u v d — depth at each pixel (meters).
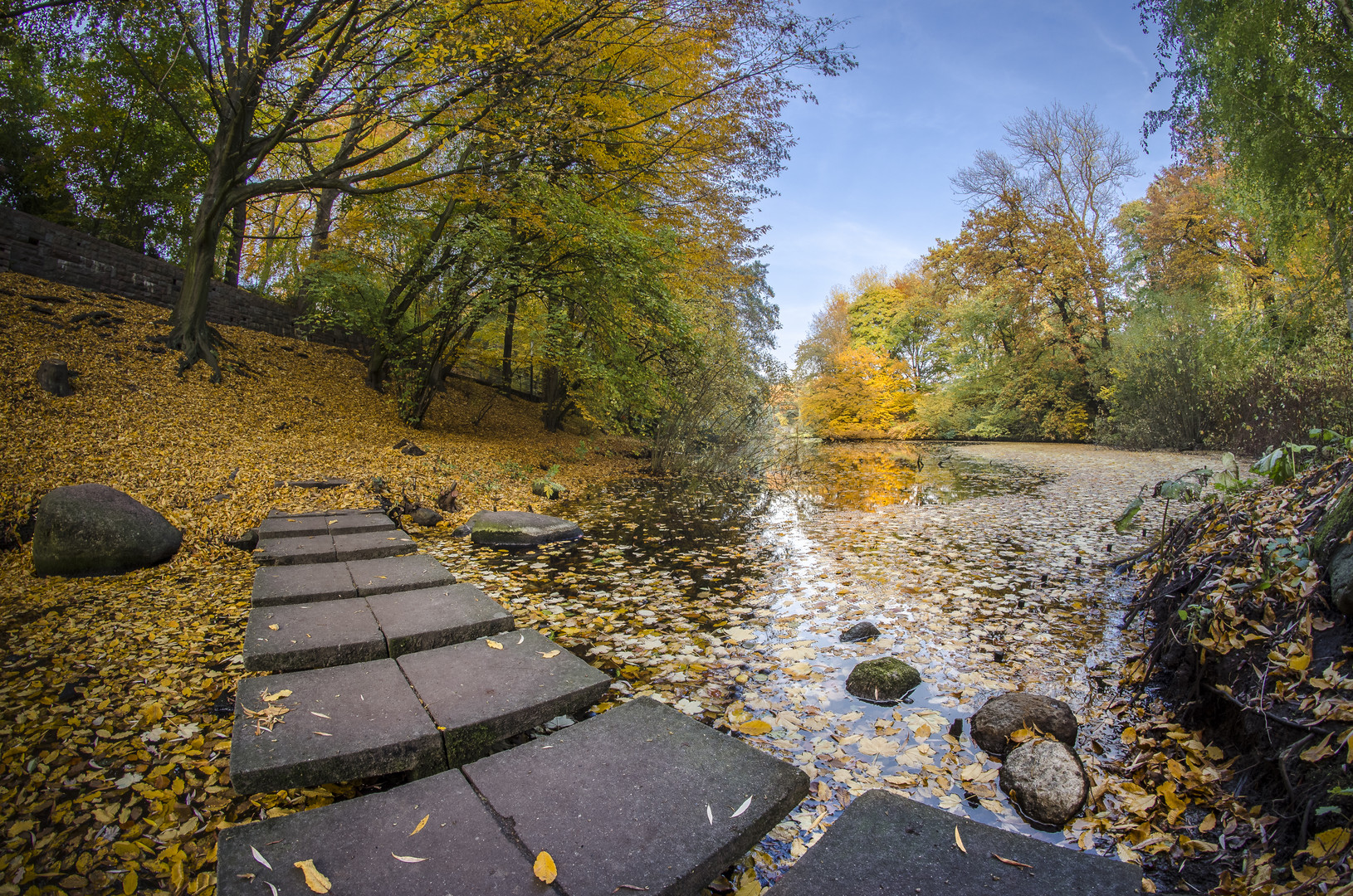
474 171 9.07
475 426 13.68
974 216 25.91
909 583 5.00
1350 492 2.56
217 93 8.41
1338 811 1.69
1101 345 24.45
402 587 3.99
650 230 11.54
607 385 11.16
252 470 7.12
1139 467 13.91
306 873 1.48
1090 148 23.75
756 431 15.06
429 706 2.34
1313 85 4.84
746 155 10.70
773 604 4.48
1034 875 1.52
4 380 6.88
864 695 3.02
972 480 12.73
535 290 10.34
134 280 10.56
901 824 1.74
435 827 1.67
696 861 1.55
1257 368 13.38
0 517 5.01
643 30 8.36
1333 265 5.91
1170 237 20.50
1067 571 5.30
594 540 6.66
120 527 4.80
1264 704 2.19
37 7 5.98
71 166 13.15
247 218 14.36
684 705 2.94
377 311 11.40
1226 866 1.81
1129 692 3.01
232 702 2.84
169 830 2.00
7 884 1.76
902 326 36.81
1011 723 2.55
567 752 2.07
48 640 3.47
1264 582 2.58
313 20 6.88
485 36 7.03
